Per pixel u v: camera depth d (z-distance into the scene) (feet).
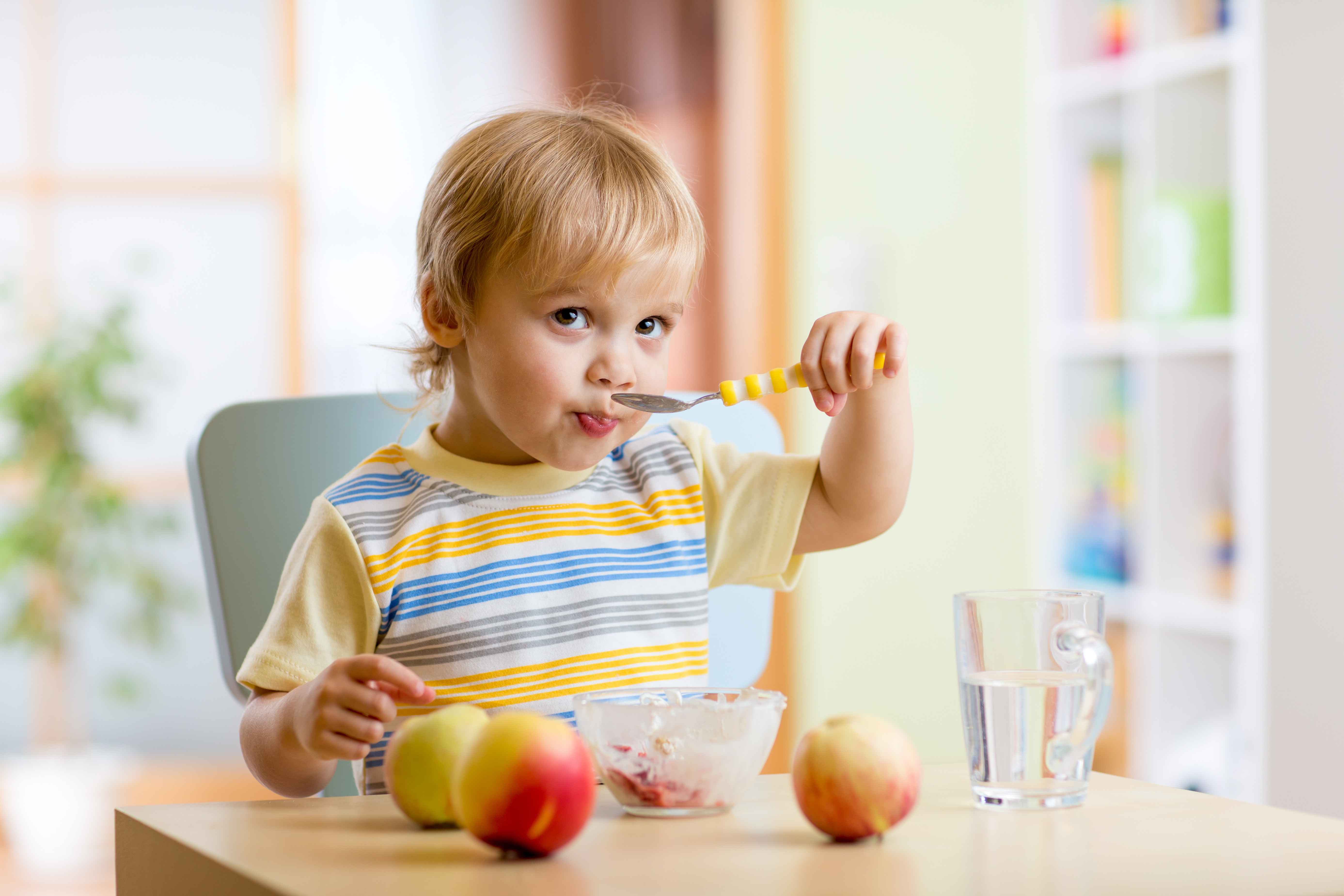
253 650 2.99
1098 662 2.10
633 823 2.05
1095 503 7.56
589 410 3.05
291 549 3.65
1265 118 5.50
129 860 2.13
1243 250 6.25
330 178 9.76
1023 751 2.11
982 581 9.46
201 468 3.63
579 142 3.20
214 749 9.78
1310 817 2.06
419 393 3.70
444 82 9.75
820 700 9.21
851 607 9.27
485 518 3.23
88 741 9.66
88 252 9.62
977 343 9.51
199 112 9.73
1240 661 6.23
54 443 9.26
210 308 9.73
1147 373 6.98
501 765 1.76
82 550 9.36
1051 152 7.72
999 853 1.81
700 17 9.52
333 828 2.02
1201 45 6.59
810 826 2.02
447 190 3.23
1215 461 7.00
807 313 9.42
